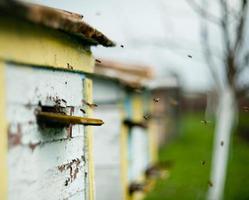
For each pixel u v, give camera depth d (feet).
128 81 34.12
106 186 34.42
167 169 58.59
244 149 78.13
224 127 37.86
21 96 11.47
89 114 17.29
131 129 39.11
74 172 15.65
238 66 35.50
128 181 37.14
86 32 14.52
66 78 14.84
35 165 12.40
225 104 37.50
